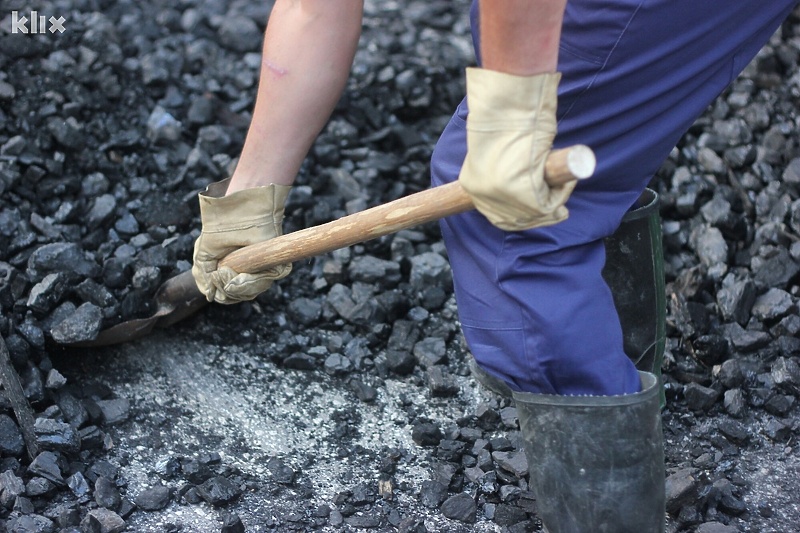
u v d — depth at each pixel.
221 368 3.40
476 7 2.54
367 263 3.70
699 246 3.81
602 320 2.37
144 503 2.84
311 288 3.71
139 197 3.92
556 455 2.38
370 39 5.05
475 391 3.34
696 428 3.18
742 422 3.20
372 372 3.42
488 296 2.44
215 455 3.04
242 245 2.80
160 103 4.37
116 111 4.29
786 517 2.83
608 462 2.33
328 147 4.20
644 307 2.84
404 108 4.57
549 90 2.12
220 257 2.85
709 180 4.14
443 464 3.00
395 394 3.34
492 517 2.84
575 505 2.38
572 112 2.36
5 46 4.27
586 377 2.34
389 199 4.14
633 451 2.33
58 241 3.63
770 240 3.82
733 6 2.31
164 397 3.27
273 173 2.79
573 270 2.37
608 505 2.35
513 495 2.88
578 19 2.26
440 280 3.72
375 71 4.66
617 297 2.82
